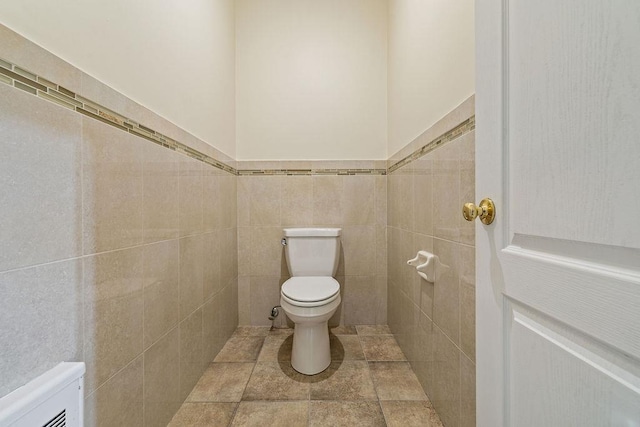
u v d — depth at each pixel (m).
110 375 0.78
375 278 1.99
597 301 0.37
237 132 1.97
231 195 1.86
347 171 1.99
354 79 1.99
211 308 1.51
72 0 0.68
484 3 0.61
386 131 1.99
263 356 1.57
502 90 0.56
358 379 1.36
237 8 1.96
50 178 0.62
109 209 0.79
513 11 0.53
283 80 1.99
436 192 1.14
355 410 1.16
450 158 1.02
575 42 0.40
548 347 0.45
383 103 1.99
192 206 1.29
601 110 0.37
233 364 1.49
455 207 0.98
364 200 1.99
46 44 0.62
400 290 1.67
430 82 1.20
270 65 1.98
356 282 1.99
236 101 1.97
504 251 0.56
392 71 1.83
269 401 1.21
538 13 0.47
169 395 1.08
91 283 0.72
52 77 0.63
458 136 0.96
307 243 1.80
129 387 0.85
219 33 1.65
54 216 0.62
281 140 1.99
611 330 0.36
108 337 0.77
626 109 0.34
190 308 1.27
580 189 0.40
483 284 0.62
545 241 0.47
